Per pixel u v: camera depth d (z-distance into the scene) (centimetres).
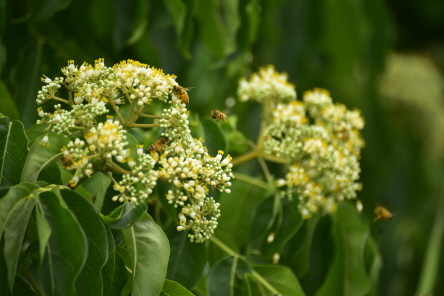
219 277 216
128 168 211
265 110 224
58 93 225
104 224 205
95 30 232
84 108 206
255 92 224
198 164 206
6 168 206
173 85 209
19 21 224
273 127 221
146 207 206
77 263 201
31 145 208
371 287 226
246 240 227
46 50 227
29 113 225
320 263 223
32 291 206
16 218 203
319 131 221
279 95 224
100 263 203
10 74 225
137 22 232
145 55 237
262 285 217
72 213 202
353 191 220
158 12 235
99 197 210
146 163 205
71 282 200
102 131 204
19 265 205
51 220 202
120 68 208
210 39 239
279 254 220
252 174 256
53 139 207
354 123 224
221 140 218
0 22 223
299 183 219
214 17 238
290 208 221
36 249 205
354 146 222
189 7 231
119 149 204
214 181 207
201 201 207
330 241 223
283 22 264
